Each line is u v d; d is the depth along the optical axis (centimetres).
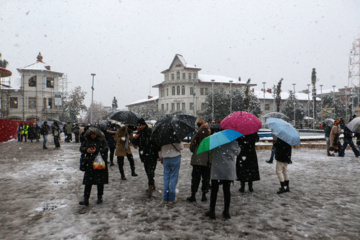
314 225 423
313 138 2005
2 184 693
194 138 552
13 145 1942
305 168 925
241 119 465
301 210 493
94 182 507
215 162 448
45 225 420
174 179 534
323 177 780
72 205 519
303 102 7956
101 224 425
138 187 665
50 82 5328
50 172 859
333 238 376
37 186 672
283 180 614
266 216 461
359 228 411
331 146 1205
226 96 6031
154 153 577
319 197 577
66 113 5378
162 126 515
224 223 429
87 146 512
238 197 579
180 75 7106
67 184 695
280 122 625
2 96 5000
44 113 5144
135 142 605
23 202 537
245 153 603
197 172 550
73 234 387
